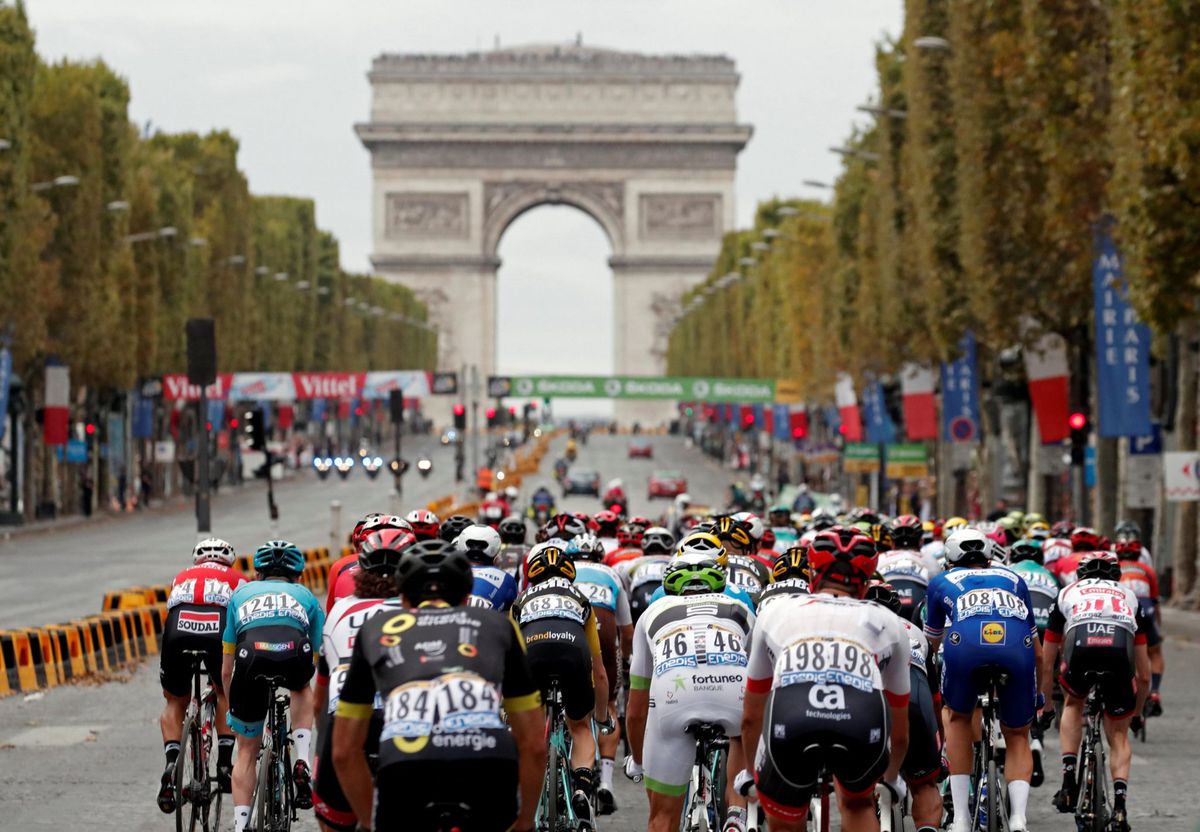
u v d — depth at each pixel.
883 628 45.72
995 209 191.62
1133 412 171.12
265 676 57.62
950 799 66.38
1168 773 82.31
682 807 56.94
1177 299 131.75
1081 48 159.62
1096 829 63.41
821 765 44.69
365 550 50.03
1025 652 58.59
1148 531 186.25
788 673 45.12
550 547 62.06
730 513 81.81
